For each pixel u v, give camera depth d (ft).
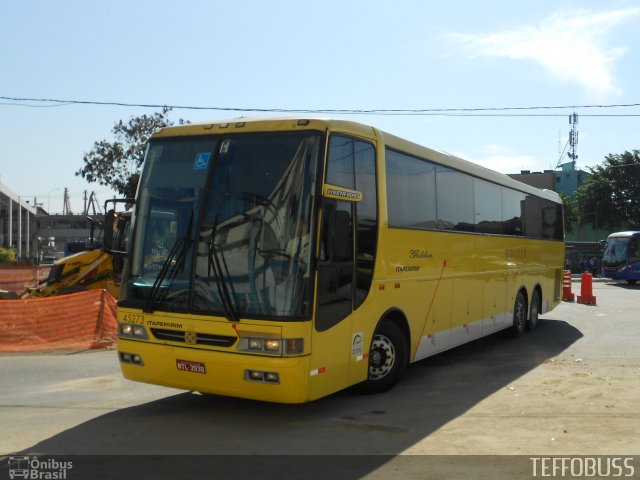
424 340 30.25
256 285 21.43
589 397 26.45
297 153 22.34
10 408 25.48
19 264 134.92
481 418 23.47
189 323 22.16
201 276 22.27
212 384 22.03
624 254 118.42
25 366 34.27
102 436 21.48
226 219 22.36
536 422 22.81
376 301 25.71
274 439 21.09
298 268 21.35
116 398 27.17
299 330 20.99
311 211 21.84
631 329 49.52
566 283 80.07
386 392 27.76
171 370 22.68
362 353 24.73
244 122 23.48
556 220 54.95
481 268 37.45
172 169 23.97
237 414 24.29
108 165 109.40
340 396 27.09
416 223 29.50
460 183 34.99
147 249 23.79
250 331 21.13
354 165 24.52
